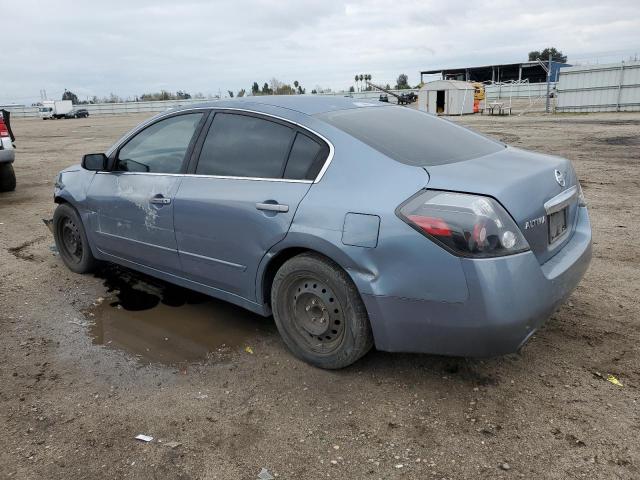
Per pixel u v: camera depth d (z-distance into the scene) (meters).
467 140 3.66
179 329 3.96
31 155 16.77
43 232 6.74
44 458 2.60
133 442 2.71
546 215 3.00
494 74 67.75
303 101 3.69
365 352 3.14
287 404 3.00
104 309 4.34
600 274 4.79
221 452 2.63
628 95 28.56
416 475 2.43
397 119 3.68
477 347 2.73
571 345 3.53
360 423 2.81
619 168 10.67
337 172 3.09
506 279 2.63
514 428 2.72
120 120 48.12
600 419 2.77
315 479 2.43
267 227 3.27
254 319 4.11
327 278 3.08
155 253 4.16
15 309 4.36
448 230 2.65
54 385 3.25
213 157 3.74
